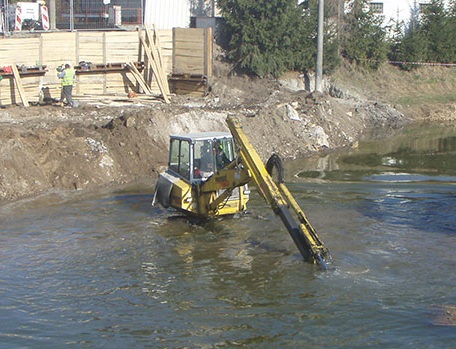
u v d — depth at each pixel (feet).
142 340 34.71
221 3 115.03
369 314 37.01
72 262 46.47
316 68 111.34
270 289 40.93
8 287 42.11
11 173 64.28
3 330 36.09
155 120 77.56
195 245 49.90
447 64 136.77
